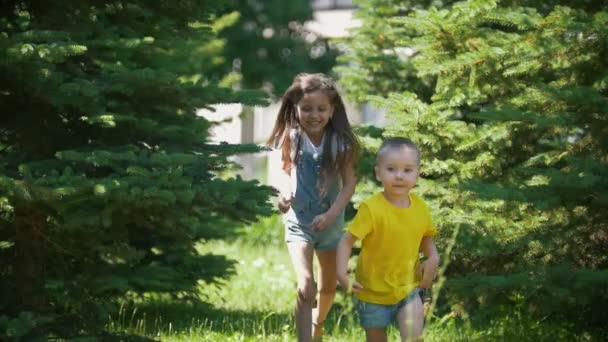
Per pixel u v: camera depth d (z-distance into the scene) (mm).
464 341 7238
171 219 5570
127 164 5766
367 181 8703
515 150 7871
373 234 5613
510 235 6617
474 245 6812
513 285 6133
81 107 5906
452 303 8242
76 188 5234
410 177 5582
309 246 6461
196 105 6336
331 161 6430
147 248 8977
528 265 6707
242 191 5922
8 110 6176
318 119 6367
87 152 5922
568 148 6770
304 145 6492
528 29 6785
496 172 7664
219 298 10492
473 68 6785
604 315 7250
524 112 6203
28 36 5543
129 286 7668
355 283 5477
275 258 14852
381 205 5629
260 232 16875
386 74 9430
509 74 6707
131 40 6336
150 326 8320
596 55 6520
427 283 5730
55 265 6223
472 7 6898
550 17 6422
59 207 5348
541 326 7547
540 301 6551
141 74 5910
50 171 5801
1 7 6402
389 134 7750
